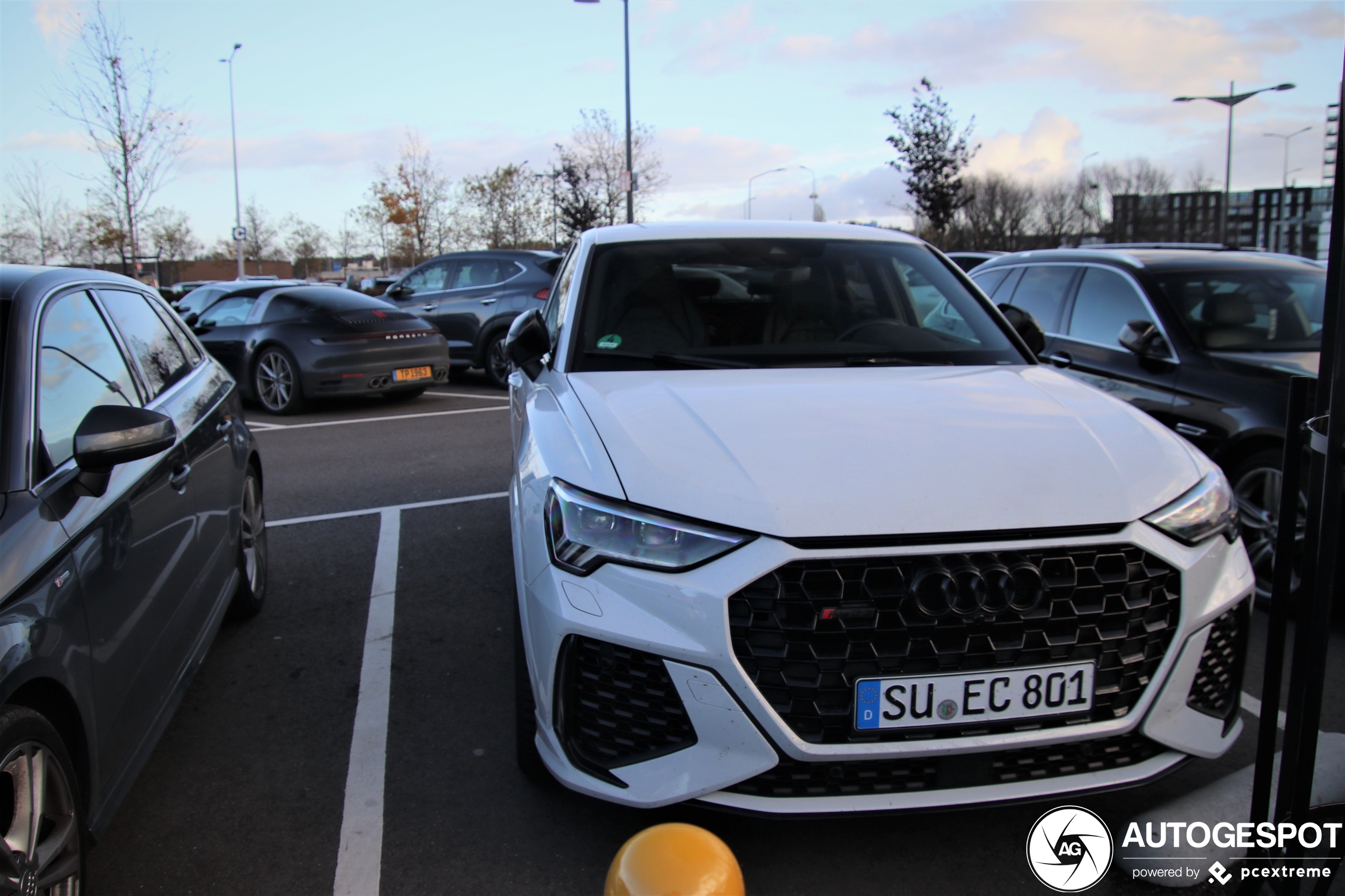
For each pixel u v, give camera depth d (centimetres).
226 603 338
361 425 905
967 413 244
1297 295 480
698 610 198
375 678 341
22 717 173
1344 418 165
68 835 188
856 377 282
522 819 251
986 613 195
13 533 190
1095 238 6244
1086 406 255
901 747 196
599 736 213
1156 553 206
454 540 511
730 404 250
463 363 1187
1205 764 273
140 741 235
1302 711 182
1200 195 5756
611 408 254
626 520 210
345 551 495
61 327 256
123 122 1917
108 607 218
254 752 289
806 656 196
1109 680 204
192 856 238
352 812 256
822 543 196
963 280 359
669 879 152
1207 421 423
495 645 370
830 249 359
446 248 3853
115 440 217
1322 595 176
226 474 348
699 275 339
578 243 402
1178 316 463
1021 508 201
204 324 1060
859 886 222
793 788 200
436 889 223
